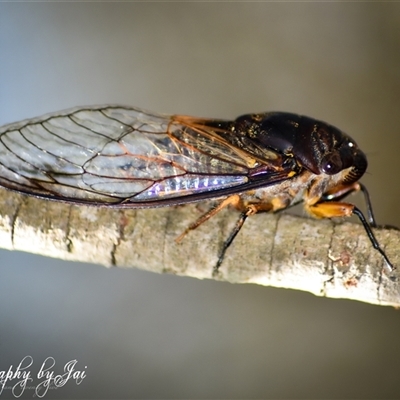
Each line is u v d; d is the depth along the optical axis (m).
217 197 0.26
